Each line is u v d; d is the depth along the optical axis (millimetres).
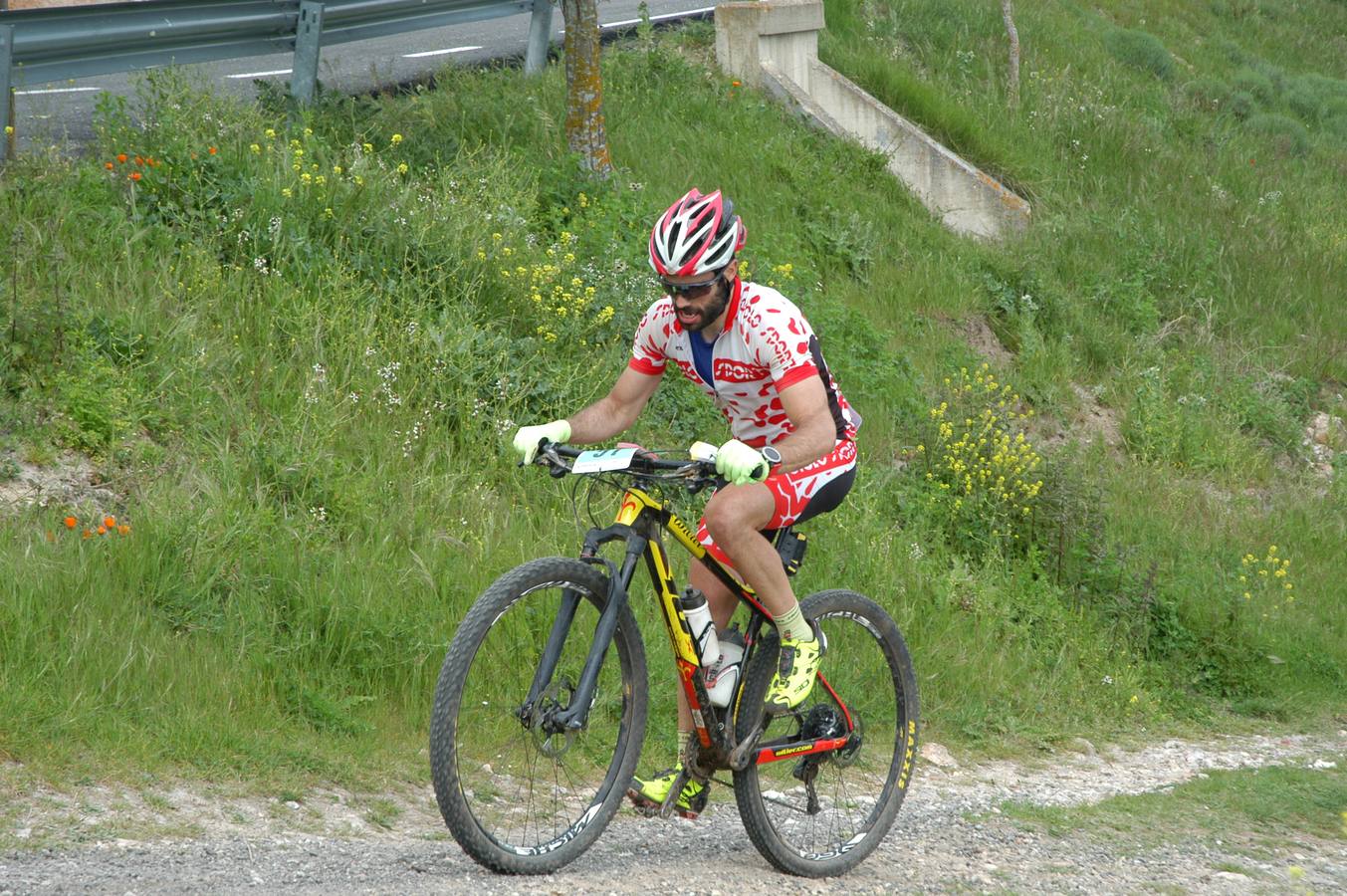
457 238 12625
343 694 8125
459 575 9180
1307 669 13445
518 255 13078
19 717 6566
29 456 8812
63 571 7715
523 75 17797
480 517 10023
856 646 8320
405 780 7516
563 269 13078
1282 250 22484
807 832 6938
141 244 10898
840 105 20531
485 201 13812
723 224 5746
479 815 5773
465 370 11250
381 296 11742
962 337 16656
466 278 12320
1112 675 12109
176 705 7289
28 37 11781
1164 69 32219
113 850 5633
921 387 14945
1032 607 12258
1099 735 11242
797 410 5871
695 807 6570
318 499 9438
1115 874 7312
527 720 5719
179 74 13750
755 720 6418
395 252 12164
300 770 7160
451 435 10922
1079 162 22828
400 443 10383
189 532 8453
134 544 8180
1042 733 10828
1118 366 17906
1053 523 13242
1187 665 13031
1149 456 16562
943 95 22453
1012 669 11469
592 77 15414
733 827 7512
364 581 8734
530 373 11570
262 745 7242
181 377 9875
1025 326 17109
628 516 6020
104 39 12516
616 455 5805
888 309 16312
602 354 12281
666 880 6133
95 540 8102
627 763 6223
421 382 11102
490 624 5582
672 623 6121
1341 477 17422
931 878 6883
